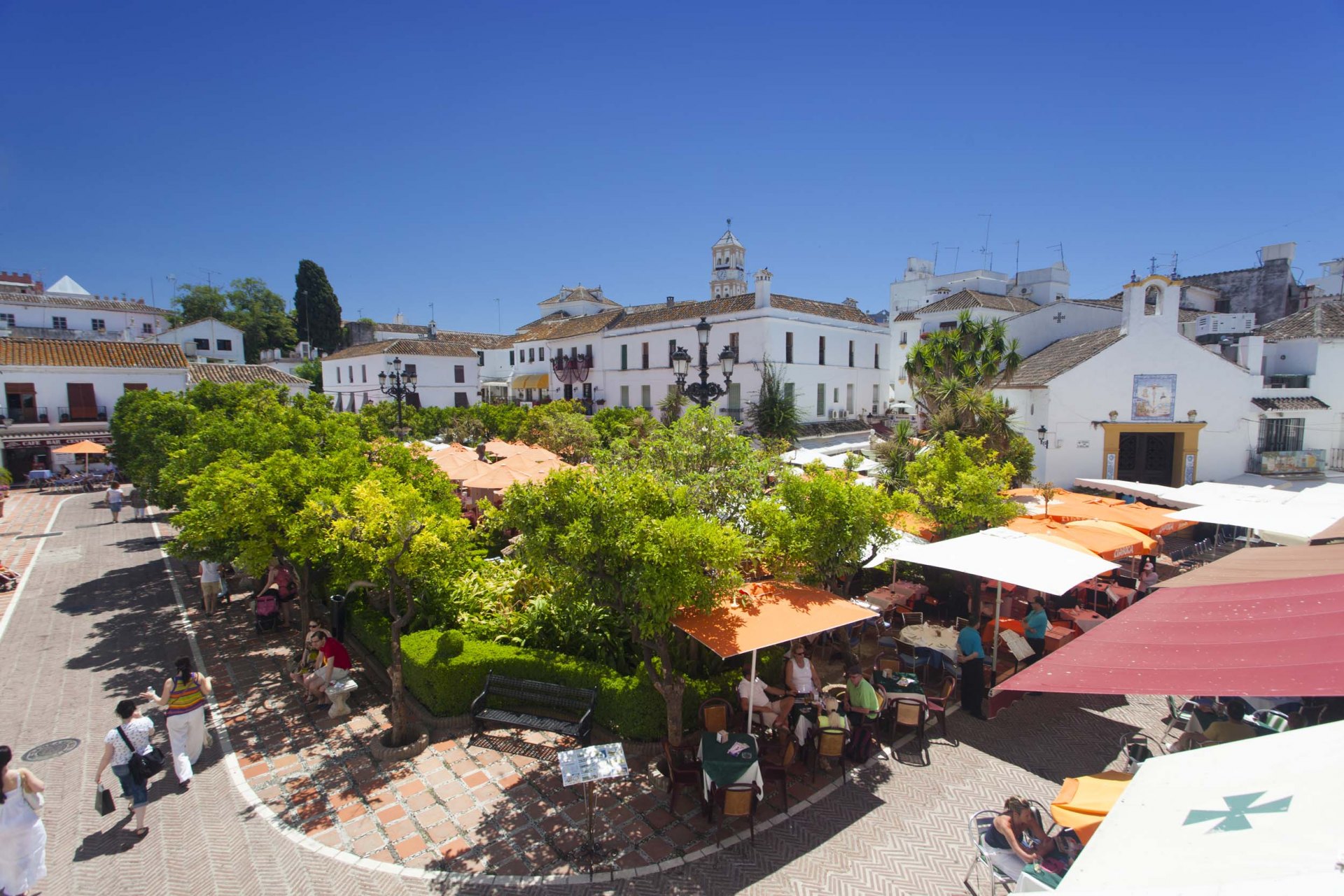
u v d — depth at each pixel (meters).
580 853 7.11
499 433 33.75
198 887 6.67
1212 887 3.07
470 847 7.22
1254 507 13.91
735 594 8.69
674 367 16.75
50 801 8.10
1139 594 13.86
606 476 8.22
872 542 11.16
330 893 6.58
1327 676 5.08
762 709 8.80
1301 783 3.89
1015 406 25.81
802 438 34.09
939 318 35.62
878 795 8.12
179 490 13.73
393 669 9.12
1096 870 3.87
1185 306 35.84
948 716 10.03
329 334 72.25
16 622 14.23
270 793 8.23
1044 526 13.52
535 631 10.62
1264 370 26.53
